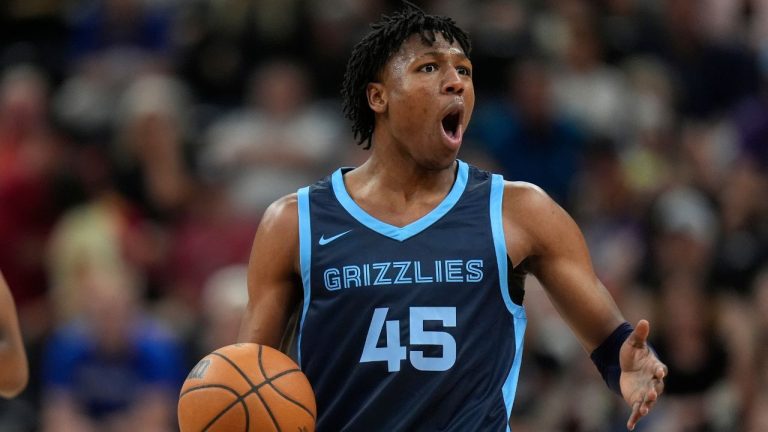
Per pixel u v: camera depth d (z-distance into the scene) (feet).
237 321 59.77
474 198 32.65
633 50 90.38
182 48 87.10
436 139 31.86
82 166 78.43
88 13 91.40
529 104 79.56
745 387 59.06
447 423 31.35
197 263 72.02
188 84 85.81
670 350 60.03
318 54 84.79
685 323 59.98
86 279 68.80
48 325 68.80
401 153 32.58
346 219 32.55
